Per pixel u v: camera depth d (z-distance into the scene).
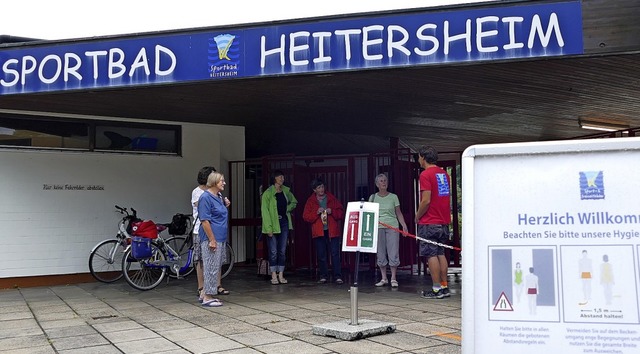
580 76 7.89
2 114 9.70
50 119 10.10
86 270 10.19
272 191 9.88
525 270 2.81
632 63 7.12
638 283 2.66
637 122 12.27
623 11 6.32
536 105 10.16
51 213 9.98
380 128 12.66
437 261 7.93
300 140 13.95
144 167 10.92
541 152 2.89
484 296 2.84
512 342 2.76
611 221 2.74
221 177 7.65
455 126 12.45
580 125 12.56
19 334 5.96
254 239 12.66
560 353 2.69
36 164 9.93
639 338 2.61
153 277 9.77
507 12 6.59
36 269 9.76
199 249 8.13
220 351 5.13
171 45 7.46
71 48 7.75
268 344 5.35
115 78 7.59
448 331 5.80
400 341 5.38
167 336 5.78
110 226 10.48
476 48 6.65
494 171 2.95
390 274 11.02
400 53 6.83
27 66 7.87
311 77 7.34
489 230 2.90
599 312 2.68
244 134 12.34
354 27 6.97
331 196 10.12
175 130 11.38
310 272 11.30
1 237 9.56
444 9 6.73
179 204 11.21
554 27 6.48
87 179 10.34
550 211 2.83
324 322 6.35
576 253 2.76
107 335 5.87
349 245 5.95
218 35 7.34
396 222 9.38
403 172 11.42
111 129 10.70
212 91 8.24
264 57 7.21
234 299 8.20
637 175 2.76
